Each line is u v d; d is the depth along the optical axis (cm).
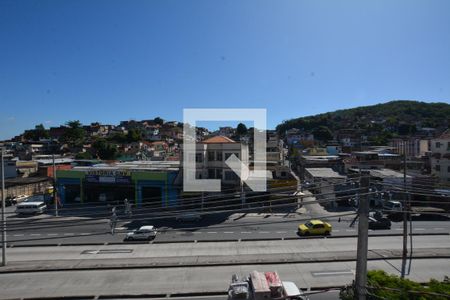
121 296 1808
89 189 4938
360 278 973
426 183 4125
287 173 4809
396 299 1337
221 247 2673
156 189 4562
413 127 13688
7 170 6272
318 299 1758
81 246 2758
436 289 1416
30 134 13950
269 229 3347
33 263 2300
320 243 2759
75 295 1822
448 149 5034
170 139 13888
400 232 3164
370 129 14600
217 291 1841
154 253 2528
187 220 3703
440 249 2527
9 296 1822
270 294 1433
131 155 9206
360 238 976
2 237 2442
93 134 14550
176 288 1888
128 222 3688
